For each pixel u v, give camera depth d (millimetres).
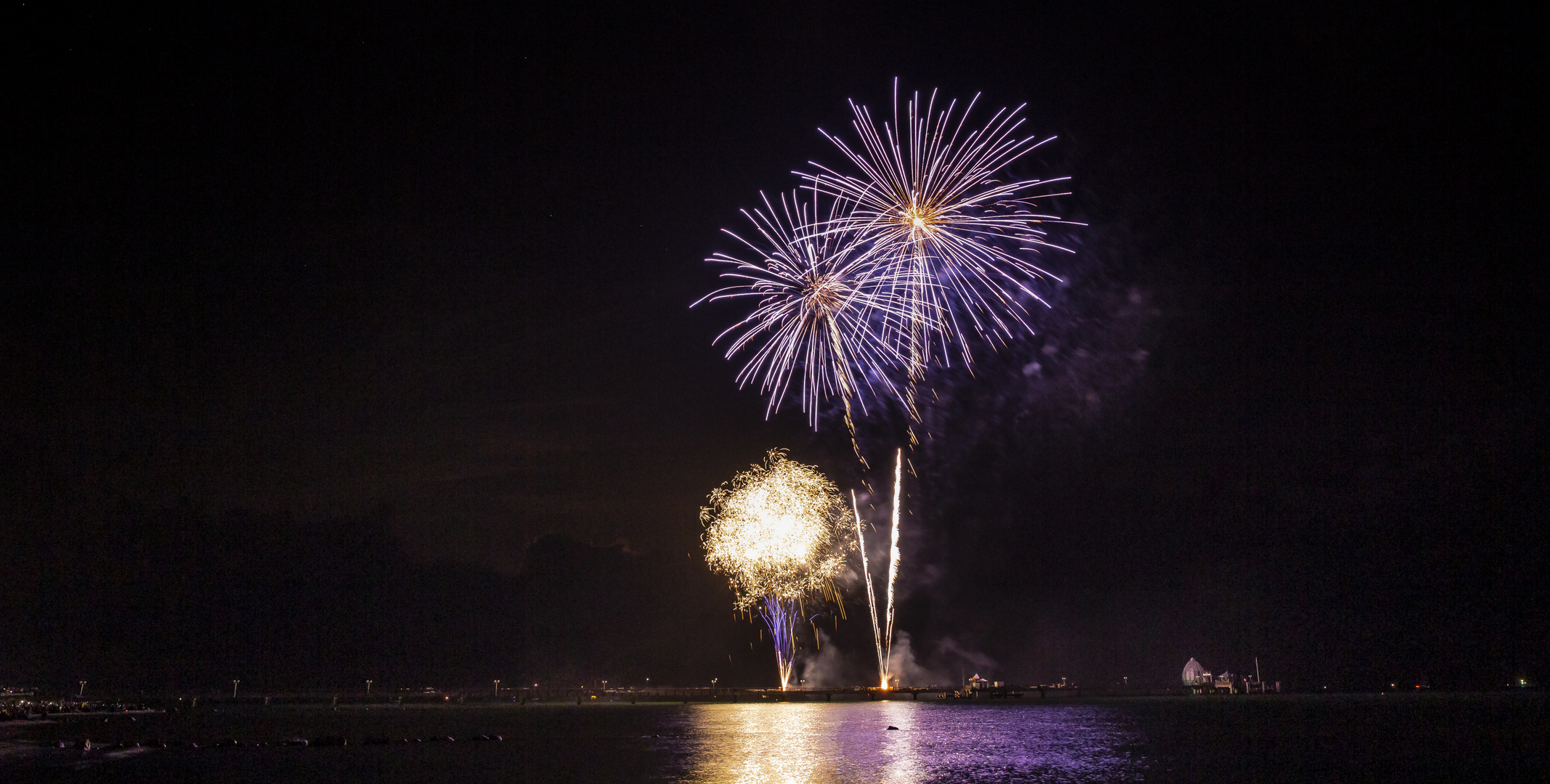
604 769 45250
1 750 58031
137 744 60750
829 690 141000
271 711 115625
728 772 43969
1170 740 59812
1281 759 48562
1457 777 42031
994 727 71875
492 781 41781
